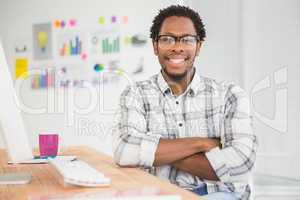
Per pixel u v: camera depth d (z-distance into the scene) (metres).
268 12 3.42
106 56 4.02
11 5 4.08
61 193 0.93
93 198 0.78
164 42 1.70
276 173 3.33
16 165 1.43
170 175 1.56
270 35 3.42
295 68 3.32
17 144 1.47
